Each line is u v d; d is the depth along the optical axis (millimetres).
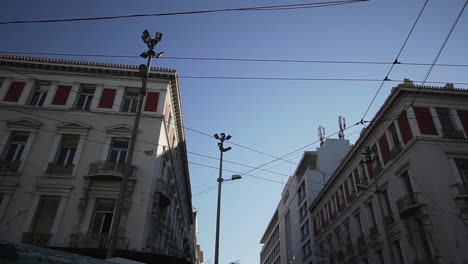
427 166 22578
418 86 25484
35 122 22828
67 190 20625
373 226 29234
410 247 23391
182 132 32156
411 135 24297
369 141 30500
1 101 23562
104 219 20219
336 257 36375
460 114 25188
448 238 20328
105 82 24969
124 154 22516
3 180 20688
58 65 24891
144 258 18281
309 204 47594
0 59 24609
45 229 19828
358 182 32750
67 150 22531
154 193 21891
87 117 23484
